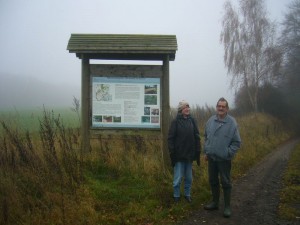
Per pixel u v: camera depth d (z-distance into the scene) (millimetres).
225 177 6320
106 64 8352
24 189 5887
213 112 22328
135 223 5723
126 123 8352
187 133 6770
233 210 6602
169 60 8703
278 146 20562
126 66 8367
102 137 8555
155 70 8367
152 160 8148
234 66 35469
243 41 35469
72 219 5371
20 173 6270
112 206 6227
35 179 6090
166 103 8359
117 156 8211
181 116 6910
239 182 9156
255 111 35344
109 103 8359
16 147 6816
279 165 12273
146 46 8133
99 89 8359
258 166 11984
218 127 6391
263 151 16172
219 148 6305
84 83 8336
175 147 6777
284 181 9281
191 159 6758
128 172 7660
